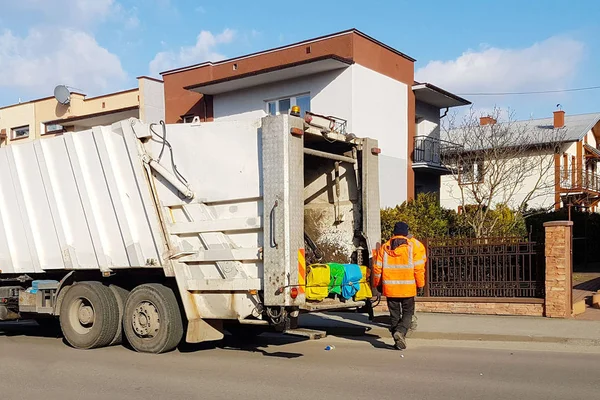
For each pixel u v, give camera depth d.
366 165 9.38
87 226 9.47
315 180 9.94
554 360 8.01
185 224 8.45
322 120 8.78
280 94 22.33
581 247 22.14
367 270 9.25
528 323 10.62
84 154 9.41
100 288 9.34
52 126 30.89
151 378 7.23
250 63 23.44
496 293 11.84
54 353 9.12
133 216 8.92
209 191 8.29
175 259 8.48
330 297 8.80
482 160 19.88
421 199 17.92
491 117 21.84
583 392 6.29
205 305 8.41
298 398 6.20
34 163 10.05
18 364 8.33
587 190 30.28
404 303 8.80
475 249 12.05
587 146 34.38
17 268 10.54
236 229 8.07
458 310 11.95
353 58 20.86
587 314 11.43
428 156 25.06
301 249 7.78
